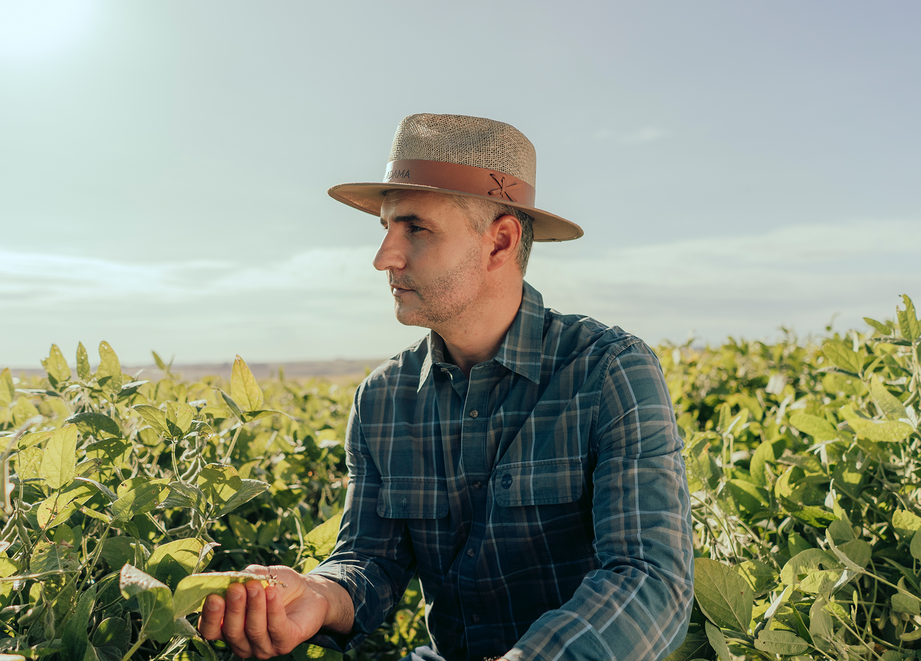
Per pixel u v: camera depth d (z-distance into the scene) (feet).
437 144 4.83
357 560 5.16
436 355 5.31
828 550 4.69
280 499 6.53
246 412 4.06
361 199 5.80
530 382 4.95
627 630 3.56
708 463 5.38
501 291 4.99
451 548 5.14
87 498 3.67
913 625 4.49
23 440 3.90
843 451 5.71
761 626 3.98
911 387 5.88
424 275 4.78
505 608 4.93
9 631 3.13
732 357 12.17
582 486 4.60
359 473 5.60
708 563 3.99
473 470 5.00
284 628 3.68
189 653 3.63
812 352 11.62
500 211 4.96
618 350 4.70
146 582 2.53
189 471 3.90
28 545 3.18
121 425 5.29
